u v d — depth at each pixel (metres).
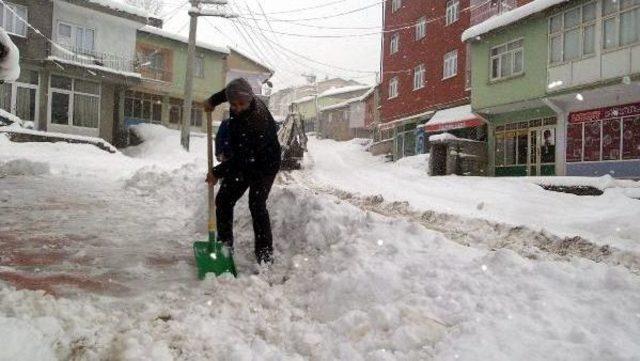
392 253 3.24
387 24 29.80
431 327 2.22
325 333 2.32
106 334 2.17
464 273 2.88
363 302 2.61
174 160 20.72
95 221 5.16
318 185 12.70
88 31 23.56
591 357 1.91
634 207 8.33
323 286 2.84
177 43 28.95
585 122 14.62
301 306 2.76
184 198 6.79
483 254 3.42
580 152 14.74
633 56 12.53
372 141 37.91
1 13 20.56
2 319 2.04
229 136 3.64
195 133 29.03
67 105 22.80
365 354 2.07
